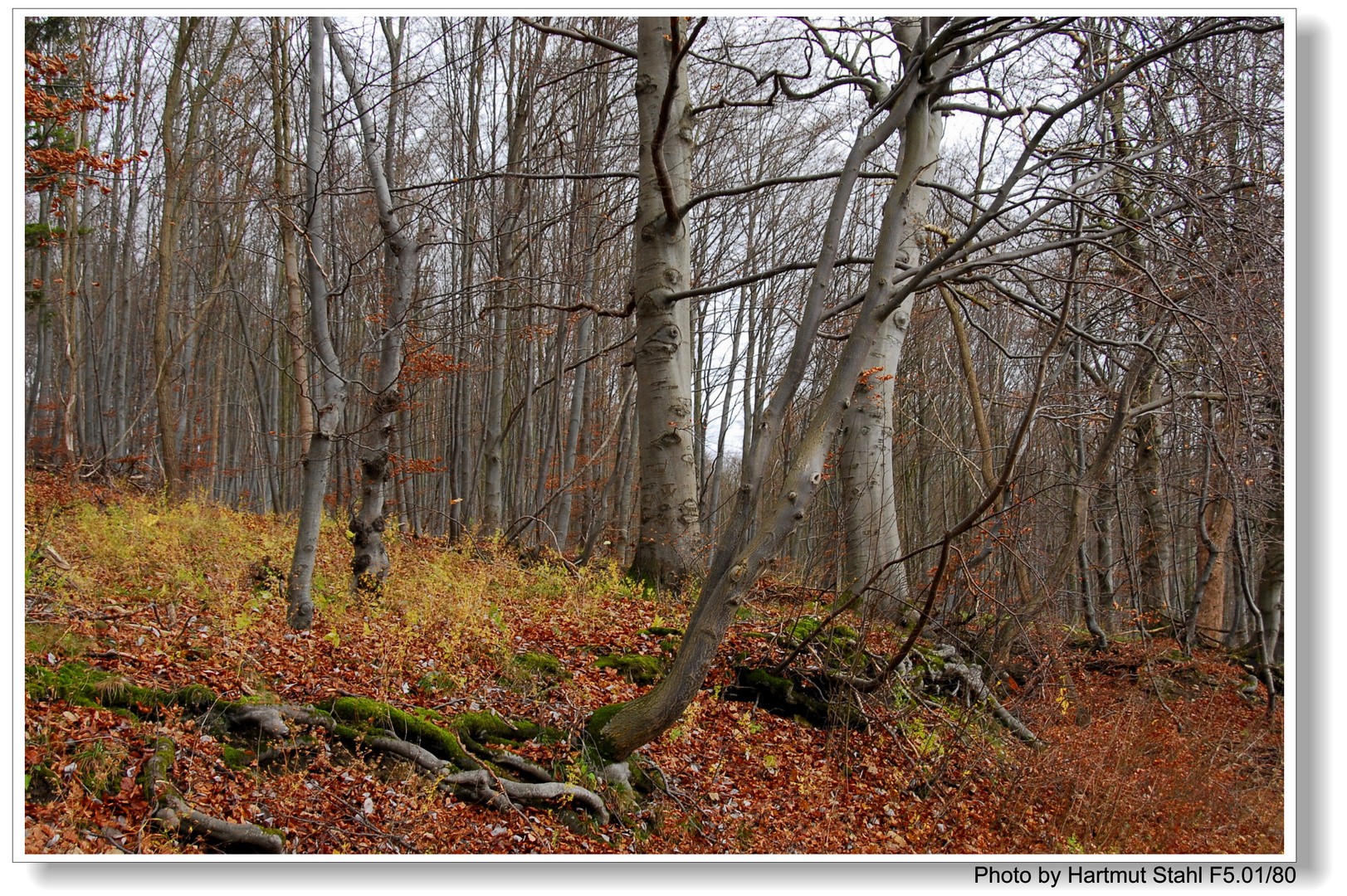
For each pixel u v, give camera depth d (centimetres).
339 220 1424
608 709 622
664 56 1026
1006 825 688
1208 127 822
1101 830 687
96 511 1126
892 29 978
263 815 462
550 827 536
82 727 459
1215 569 1427
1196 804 730
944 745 761
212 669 574
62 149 1157
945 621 951
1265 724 906
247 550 980
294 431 2239
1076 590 1240
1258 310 774
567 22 1533
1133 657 1083
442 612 766
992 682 873
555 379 1628
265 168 1638
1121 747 764
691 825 587
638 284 1049
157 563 857
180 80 1698
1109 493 1310
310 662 629
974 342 1866
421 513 2114
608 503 2252
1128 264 767
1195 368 1033
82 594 680
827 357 1777
